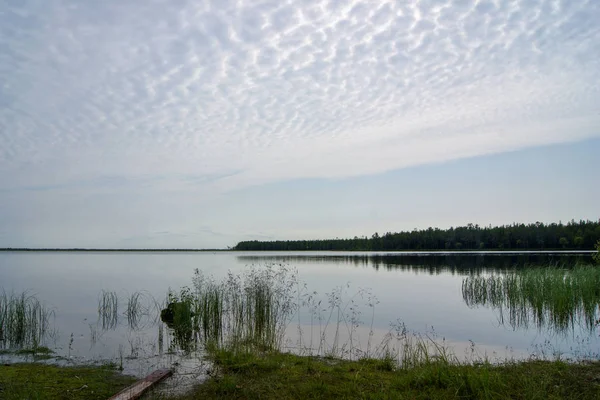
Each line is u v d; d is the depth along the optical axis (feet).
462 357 30.07
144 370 26.27
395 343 34.73
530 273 67.31
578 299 53.57
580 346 34.27
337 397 20.02
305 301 59.72
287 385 21.84
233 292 50.24
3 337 38.58
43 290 78.13
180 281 98.37
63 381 23.70
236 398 20.15
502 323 45.44
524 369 23.84
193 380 23.35
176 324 43.21
